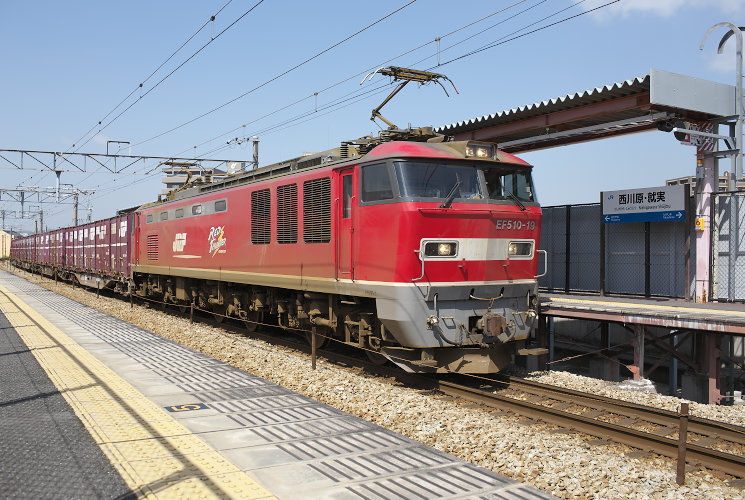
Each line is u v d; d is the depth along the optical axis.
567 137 15.09
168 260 19.45
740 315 10.09
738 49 12.74
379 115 11.72
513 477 5.86
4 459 5.69
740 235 12.81
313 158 11.91
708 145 12.93
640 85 11.36
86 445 6.12
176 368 10.55
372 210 9.63
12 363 10.88
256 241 13.57
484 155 9.99
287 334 15.70
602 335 12.80
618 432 7.13
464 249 9.51
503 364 10.20
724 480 5.96
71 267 36.62
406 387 9.93
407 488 5.07
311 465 5.60
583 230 16.16
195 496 4.82
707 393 10.82
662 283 14.16
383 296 9.38
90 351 12.32
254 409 7.74
